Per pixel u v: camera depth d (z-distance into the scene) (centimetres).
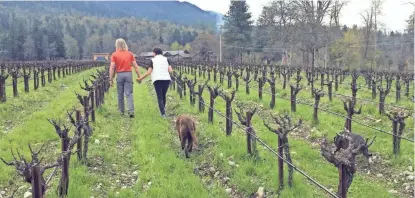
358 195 693
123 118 1247
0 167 741
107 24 17775
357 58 5659
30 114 1306
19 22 10994
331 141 1004
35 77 1961
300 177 719
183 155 851
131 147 928
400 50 6631
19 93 1753
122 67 1258
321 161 859
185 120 862
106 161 809
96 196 649
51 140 964
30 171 496
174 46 12825
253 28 8200
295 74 3653
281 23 5894
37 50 9269
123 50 1265
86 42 13088
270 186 679
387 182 771
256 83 2428
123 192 655
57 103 1509
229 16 7869
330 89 1603
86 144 764
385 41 7100
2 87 1438
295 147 941
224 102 1581
